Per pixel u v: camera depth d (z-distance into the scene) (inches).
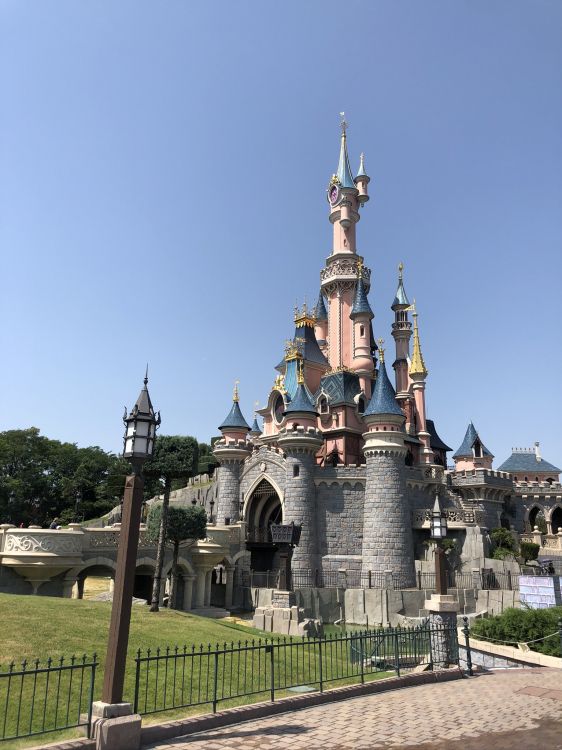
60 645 711.1
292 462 2236.7
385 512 2094.0
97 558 1375.5
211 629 1003.3
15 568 1222.9
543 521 3009.4
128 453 506.9
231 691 621.3
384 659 917.2
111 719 434.9
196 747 446.6
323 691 632.4
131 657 708.0
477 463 3127.5
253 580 2052.2
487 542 2228.1
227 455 2506.2
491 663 1021.8
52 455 3757.4
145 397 528.7
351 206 3056.1
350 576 2127.2
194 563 1707.7
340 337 2866.6
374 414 2199.8
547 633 1037.2
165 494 1354.6
